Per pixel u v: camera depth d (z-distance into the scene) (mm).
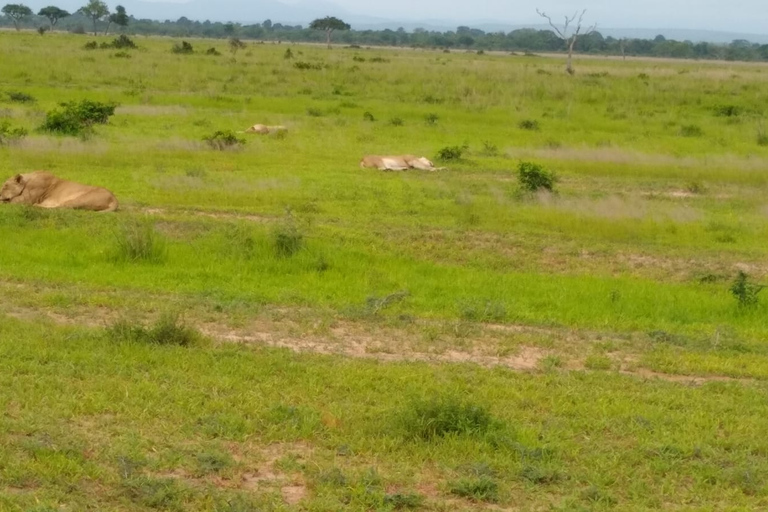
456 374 8047
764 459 6543
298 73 42250
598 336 9781
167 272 11156
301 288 10867
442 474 6008
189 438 6277
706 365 8852
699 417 7285
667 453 6461
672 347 9500
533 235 14414
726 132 29250
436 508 5543
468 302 10539
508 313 10250
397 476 5898
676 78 48594
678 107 35969
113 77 37000
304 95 35531
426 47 133500
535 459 6246
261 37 146500
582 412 7262
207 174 17906
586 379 8211
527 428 6809
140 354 7902
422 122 29125
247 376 7637
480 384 7832
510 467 6090
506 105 34656
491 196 17078
